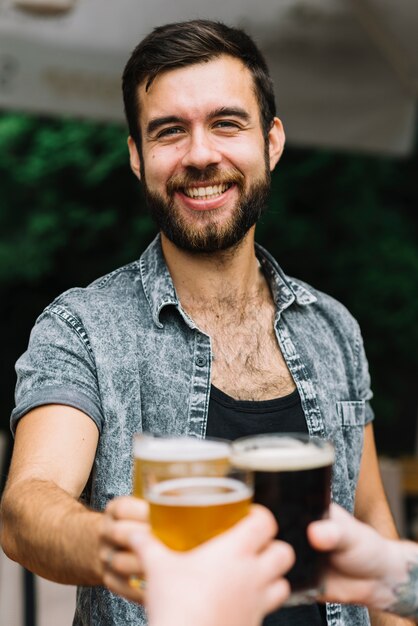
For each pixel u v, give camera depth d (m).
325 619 1.64
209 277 1.78
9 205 8.69
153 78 1.72
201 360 1.72
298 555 0.98
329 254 8.27
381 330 8.05
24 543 1.22
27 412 1.54
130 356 1.67
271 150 1.95
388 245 8.26
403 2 3.22
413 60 3.38
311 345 1.85
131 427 1.63
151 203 1.76
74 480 1.46
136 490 1.02
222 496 0.90
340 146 3.41
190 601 0.83
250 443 1.02
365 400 1.96
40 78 2.92
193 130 1.70
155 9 3.02
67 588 2.92
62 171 8.70
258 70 1.80
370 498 1.92
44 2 2.88
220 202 1.72
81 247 8.70
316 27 3.27
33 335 1.66
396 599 1.07
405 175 8.42
